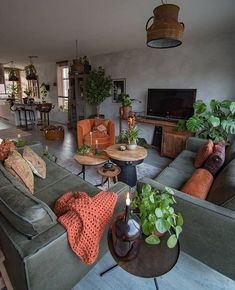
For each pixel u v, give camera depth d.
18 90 9.30
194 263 1.63
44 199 1.82
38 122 7.71
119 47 4.59
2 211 1.30
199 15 2.58
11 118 7.53
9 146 2.23
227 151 2.44
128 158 2.56
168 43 1.70
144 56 4.68
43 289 1.15
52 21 2.83
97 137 3.94
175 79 4.25
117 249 1.17
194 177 1.87
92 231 1.27
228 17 2.65
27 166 1.92
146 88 4.80
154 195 1.22
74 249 1.23
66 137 5.59
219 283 1.47
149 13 2.53
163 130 4.09
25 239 1.16
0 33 3.48
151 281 1.49
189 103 4.02
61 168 2.47
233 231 1.29
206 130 3.41
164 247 1.24
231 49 3.42
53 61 7.20
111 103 5.71
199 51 3.80
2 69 8.60
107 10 2.44
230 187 1.44
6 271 1.37
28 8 2.40
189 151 3.08
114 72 5.42
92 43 4.23
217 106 3.20
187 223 1.48
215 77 3.69
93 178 3.11
